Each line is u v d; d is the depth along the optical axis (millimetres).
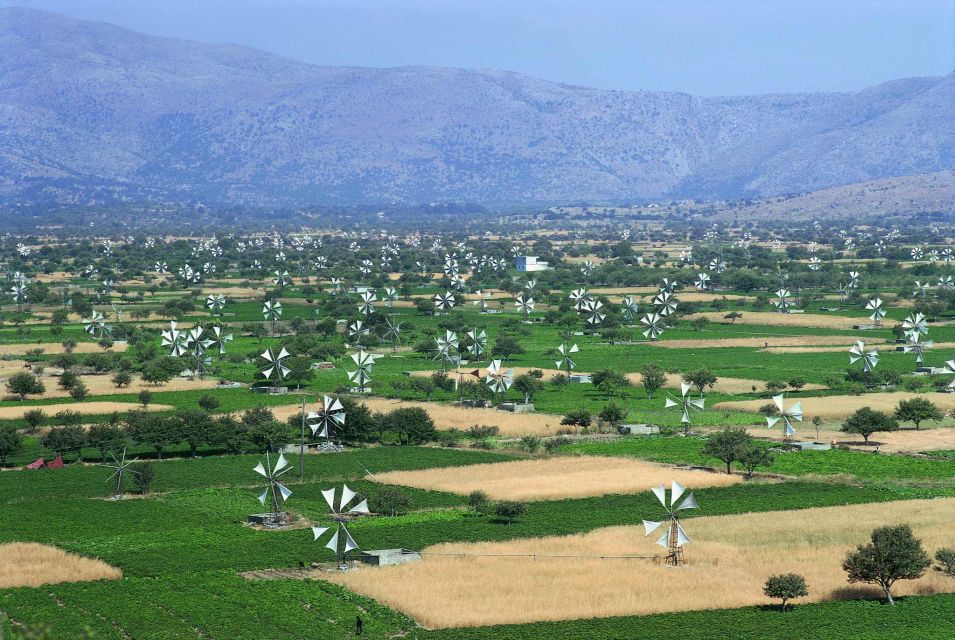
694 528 182750
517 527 183750
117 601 148625
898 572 152875
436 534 179625
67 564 163750
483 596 152625
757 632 141125
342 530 164625
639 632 140625
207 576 159500
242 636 136875
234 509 195000
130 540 176625
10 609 145500
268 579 158875
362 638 137125
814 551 171125
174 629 138750
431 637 138250
